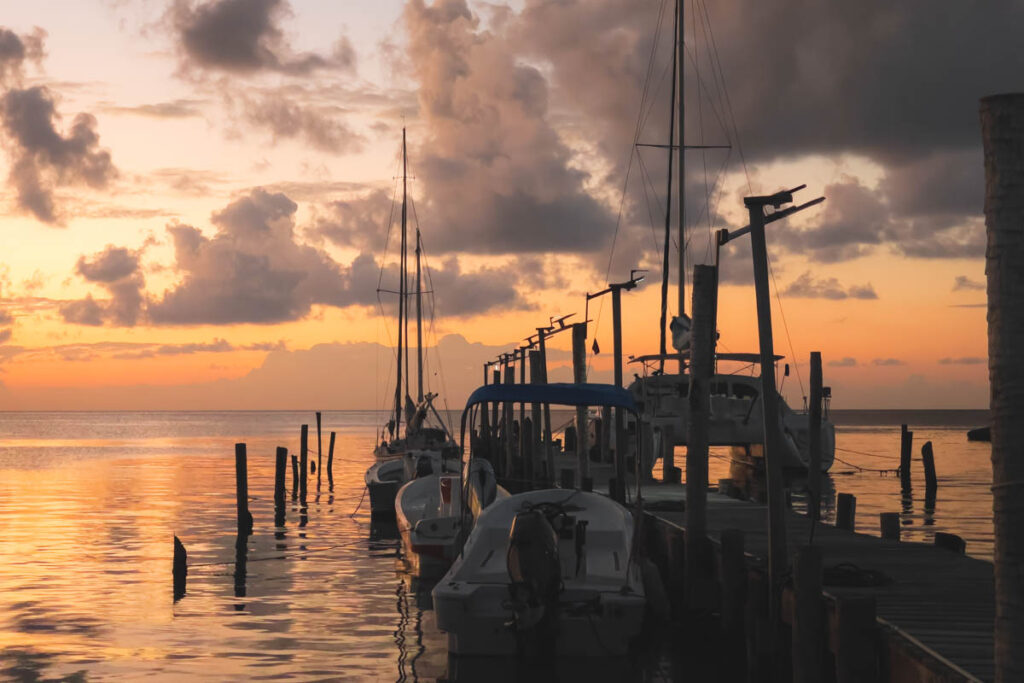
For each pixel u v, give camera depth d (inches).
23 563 850.1
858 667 356.5
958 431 4948.3
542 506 628.7
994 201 207.5
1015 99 204.7
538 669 499.2
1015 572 203.9
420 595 710.5
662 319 1611.7
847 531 662.5
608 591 505.0
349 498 1492.4
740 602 503.2
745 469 1827.0
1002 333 205.8
